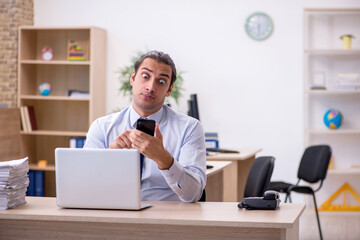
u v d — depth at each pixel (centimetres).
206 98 697
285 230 230
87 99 679
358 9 653
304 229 580
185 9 698
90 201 253
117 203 250
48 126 720
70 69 715
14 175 260
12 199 258
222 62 693
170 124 300
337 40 679
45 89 697
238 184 584
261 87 688
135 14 708
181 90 699
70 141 686
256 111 689
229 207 262
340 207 675
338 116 662
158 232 246
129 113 303
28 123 689
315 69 684
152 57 284
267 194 255
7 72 694
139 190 248
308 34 680
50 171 705
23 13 701
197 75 698
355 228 584
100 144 306
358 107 680
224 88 693
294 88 684
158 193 295
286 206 264
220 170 438
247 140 691
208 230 242
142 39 707
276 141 687
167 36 702
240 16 689
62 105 718
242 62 690
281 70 684
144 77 285
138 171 247
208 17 695
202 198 335
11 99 695
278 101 686
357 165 680
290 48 683
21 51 693
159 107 295
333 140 684
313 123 687
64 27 675
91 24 716
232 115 693
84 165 251
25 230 260
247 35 688
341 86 658
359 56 677
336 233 562
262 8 685
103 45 705
